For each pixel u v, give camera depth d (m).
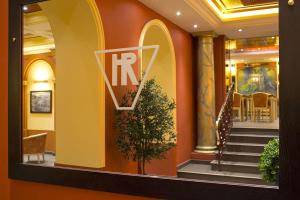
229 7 3.33
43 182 2.07
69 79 3.14
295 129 1.35
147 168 2.86
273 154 1.50
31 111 2.40
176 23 4.22
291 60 1.37
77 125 2.97
